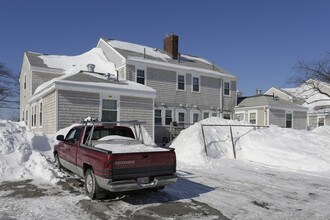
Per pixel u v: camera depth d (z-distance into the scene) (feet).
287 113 98.37
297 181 33.42
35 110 71.10
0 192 25.95
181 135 58.54
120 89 61.82
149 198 24.73
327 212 22.20
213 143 52.26
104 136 29.40
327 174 38.09
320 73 102.17
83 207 21.97
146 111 65.67
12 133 40.19
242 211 21.93
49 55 96.22
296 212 22.06
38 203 22.75
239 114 99.14
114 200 23.86
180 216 20.43
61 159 32.40
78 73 67.05
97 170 22.71
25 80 92.53
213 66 101.35
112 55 87.81
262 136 55.26
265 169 41.09
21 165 33.73
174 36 97.09
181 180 32.42
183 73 88.58
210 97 94.17
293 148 49.06
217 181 32.48
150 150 24.71
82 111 57.98
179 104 86.84
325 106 120.16
